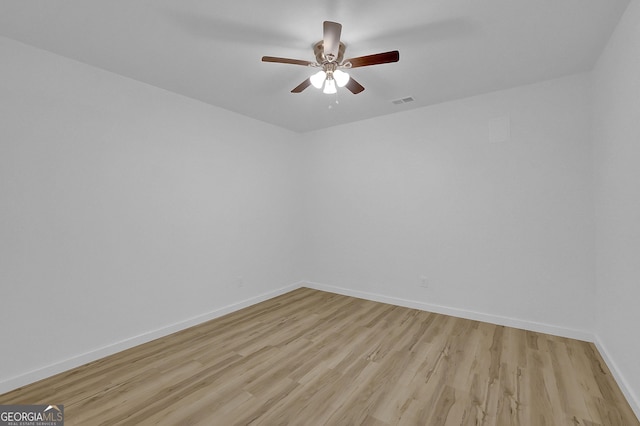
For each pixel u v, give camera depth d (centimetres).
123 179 263
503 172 302
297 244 459
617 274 204
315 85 226
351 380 211
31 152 214
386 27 193
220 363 236
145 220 279
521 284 296
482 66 249
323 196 443
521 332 287
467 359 238
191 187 317
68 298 230
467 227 324
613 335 212
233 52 224
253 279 387
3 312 201
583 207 266
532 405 182
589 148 262
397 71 258
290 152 447
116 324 258
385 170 382
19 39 206
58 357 224
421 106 348
